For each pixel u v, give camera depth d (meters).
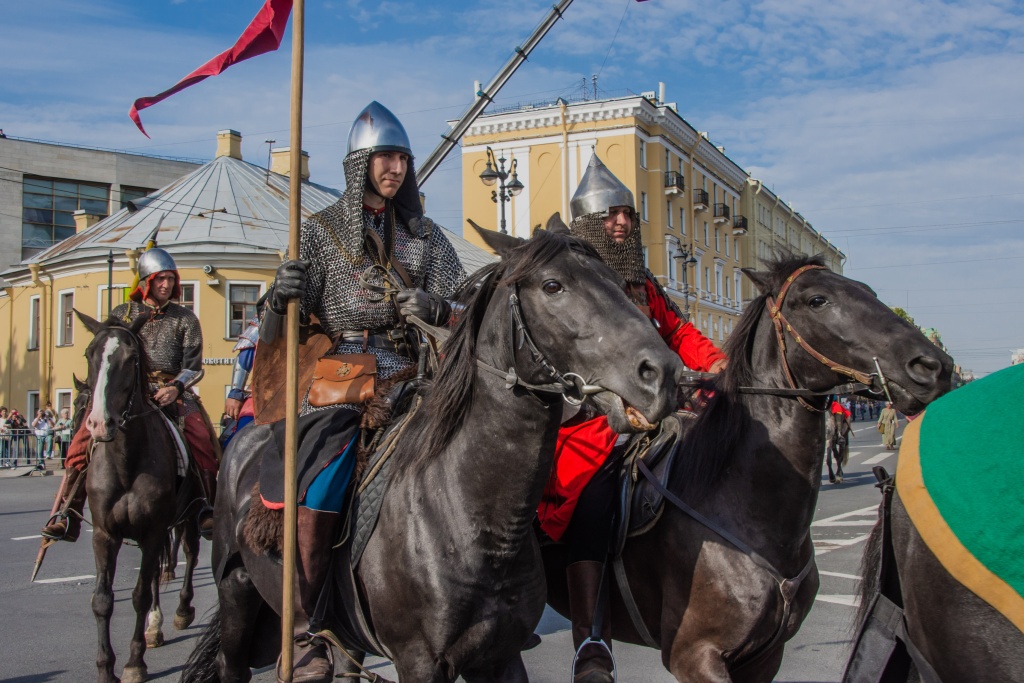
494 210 42.31
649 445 3.77
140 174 48.72
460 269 3.91
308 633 3.16
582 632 3.60
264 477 3.42
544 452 2.81
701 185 48.91
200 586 8.49
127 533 5.67
